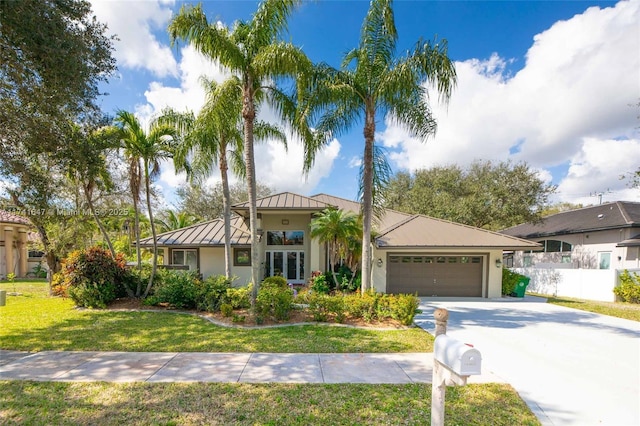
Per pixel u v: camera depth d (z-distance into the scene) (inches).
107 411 169.2
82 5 274.4
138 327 351.9
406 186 1210.6
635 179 609.9
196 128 446.9
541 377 228.4
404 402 181.3
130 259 842.2
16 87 270.2
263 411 170.4
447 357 116.0
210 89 521.3
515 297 638.5
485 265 634.2
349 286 608.1
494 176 957.2
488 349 296.2
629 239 714.2
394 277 638.5
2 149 301.7
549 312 484.1
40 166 387.2
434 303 563.8
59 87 264.8
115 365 237.9
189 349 276.7
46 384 202.7
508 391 202.4
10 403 177.0
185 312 432.5
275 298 382.3
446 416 169.8
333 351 273.9
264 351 272.7
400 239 618.5
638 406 187.2
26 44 237.8
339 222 566.6
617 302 591.5
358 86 418.6
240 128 546.3
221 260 719.1
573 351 290.7
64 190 548.1
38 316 407.8
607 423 168.1
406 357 260.7
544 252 958.4
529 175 917.8
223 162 550.9
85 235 649.6
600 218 839.1
